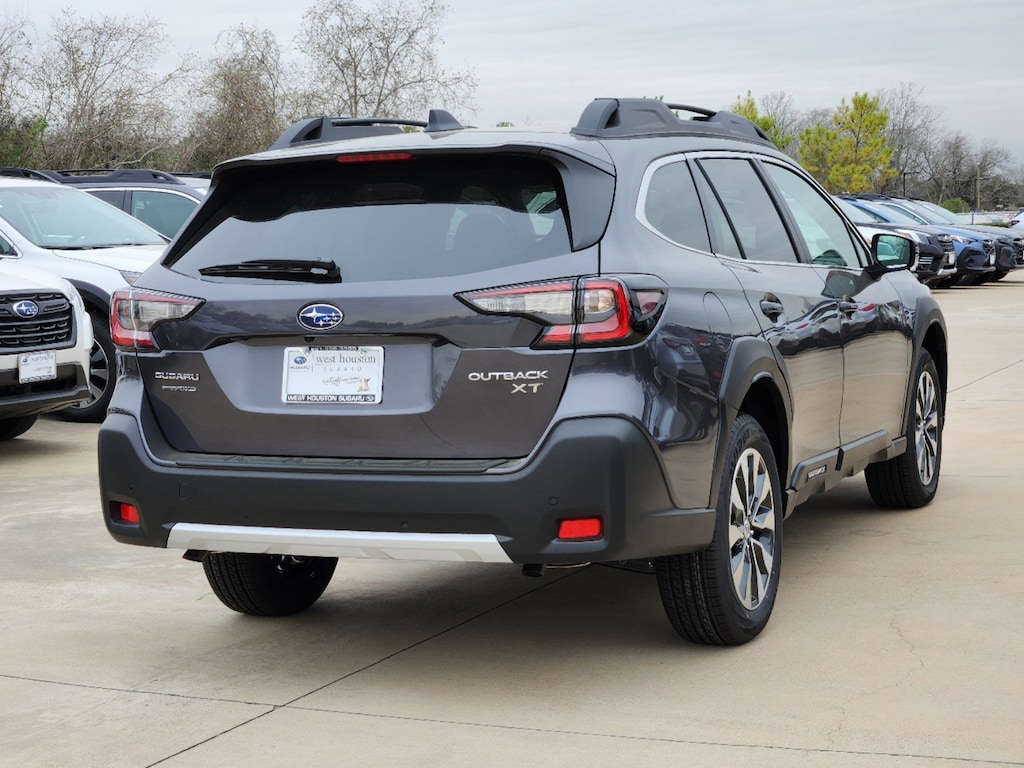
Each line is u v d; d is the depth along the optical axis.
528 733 3.56
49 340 8.17
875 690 3.76
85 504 6.90
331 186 4.04
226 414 3.96
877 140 80.88
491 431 3.68
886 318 5.66
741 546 4.23
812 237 5.29
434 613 4.82
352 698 3.91
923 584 4.86
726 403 4.02
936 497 6.49
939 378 6.52
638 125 4.34
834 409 5.09
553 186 3.83
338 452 3.83
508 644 4.39
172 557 5.77
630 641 4.38
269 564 4.73
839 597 4.75
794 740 3.41
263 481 3.81
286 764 3.40
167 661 4.32
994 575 4.95
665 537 3.79
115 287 9.62
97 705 3.91
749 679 3.92
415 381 3.75
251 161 4.04
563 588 5.11
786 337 4.55
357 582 5.30
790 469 4.67
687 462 3.84
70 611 4.94
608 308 3.63
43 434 9.38
